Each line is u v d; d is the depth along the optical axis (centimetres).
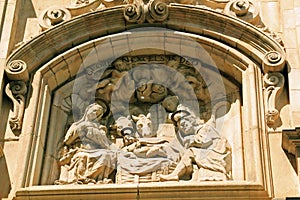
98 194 1284
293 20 1513
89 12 1544
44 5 1606
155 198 1277
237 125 1414
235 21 1510
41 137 1398
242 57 1472
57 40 1516
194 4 1572
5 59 1473
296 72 1422
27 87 1455
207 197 1271
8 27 1530
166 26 1541
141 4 1544
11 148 1370
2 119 1409
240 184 1271
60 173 1388
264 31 1516
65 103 1489
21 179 1312
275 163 1315
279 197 1265
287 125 1370
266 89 1420
